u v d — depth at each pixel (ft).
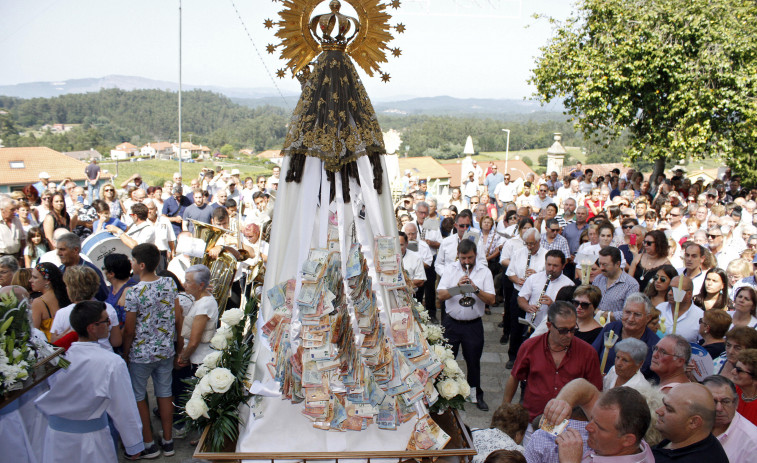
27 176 102.58
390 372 13.26
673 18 50.62
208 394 13.57
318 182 13.70
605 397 10.26
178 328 18.93
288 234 13.91
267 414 13.35
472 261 22.03
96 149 156.25
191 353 18.80
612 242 28.68
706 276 20.36
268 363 13.30
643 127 54.54
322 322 12.45
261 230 26.30
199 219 36.06
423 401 13.93
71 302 18.67
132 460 18.17
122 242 26.76
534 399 16.08
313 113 13.58
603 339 17.43
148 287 17.75
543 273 22.76
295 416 13.33
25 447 14.62
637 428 9.87
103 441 15.65
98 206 32.24
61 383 14.80
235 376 13.96
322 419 12.68
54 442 15.06
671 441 11.08
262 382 13.51
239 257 24.34
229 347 14.74
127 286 19.25
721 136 52.08
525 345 16.57
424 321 16.48
